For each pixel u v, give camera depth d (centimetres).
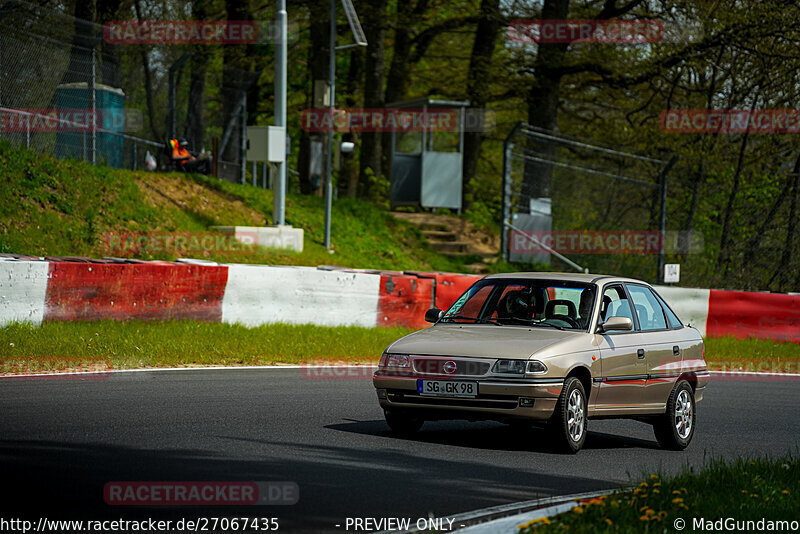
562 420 2280
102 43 5878
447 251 7025
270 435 2292
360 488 1775
